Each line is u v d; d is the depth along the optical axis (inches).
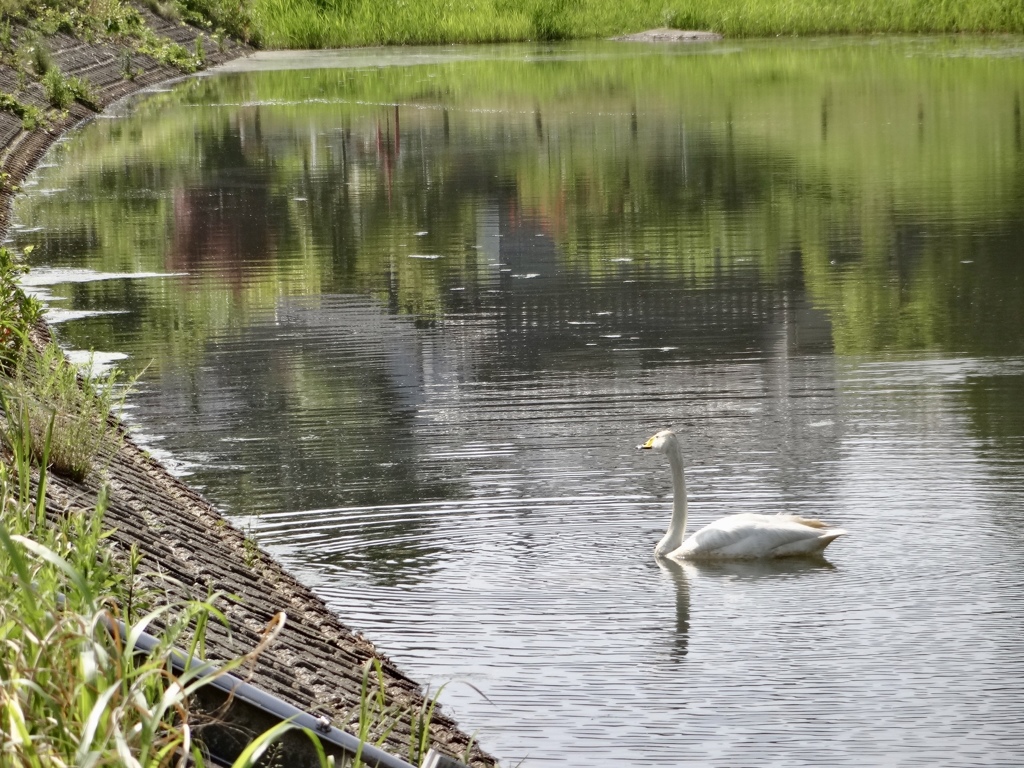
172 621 320.2
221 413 656.4
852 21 2787.9
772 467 551.5
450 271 971.3
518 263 991.6
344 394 684.7
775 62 2295.8
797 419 618.8
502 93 2047.2
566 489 533.0
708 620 414.3
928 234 1047.0
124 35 2412.6
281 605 412.5
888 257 975.6
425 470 562.9
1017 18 2677.2
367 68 2459.4
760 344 758.5
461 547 478.6
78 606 236.2
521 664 390.3
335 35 2979.8
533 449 585.6
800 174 1321.4
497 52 2669.8
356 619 422.3
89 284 949.8
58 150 1609.3
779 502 511.8
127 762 173.3
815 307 841.5
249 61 2679.6
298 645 372.2
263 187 1342.3
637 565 457.1
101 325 836.6
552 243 1055.6
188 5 2866.6
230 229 1141.7
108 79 2139.5
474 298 890.1
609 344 767.1
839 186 1254.9
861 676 378.0
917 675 378.0
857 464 550.3
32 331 655.1
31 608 218.1
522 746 349.1
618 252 1016.9
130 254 1047.6
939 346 745.0
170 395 688.4
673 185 1286.9
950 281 900.0
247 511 522.6
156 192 1326.3
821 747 345.4
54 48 2049.7
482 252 1029.8
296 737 266.8
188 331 820.0
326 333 810.2
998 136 1505.9
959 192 1206.9
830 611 416.5
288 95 2098.9
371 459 581.0
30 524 309.3
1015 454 554.6
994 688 369.7
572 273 953.5
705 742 349.4
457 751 332.5
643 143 1547.7
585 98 1958.7
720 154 1455.5
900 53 2342.5
